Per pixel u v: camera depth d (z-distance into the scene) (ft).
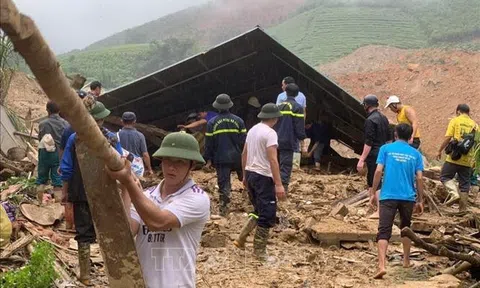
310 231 29.78
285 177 35.06
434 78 178.40
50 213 28.27
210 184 41.14
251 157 25.99
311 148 57.41
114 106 52.85
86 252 21.99
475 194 44.83
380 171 25.29
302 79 53.98
